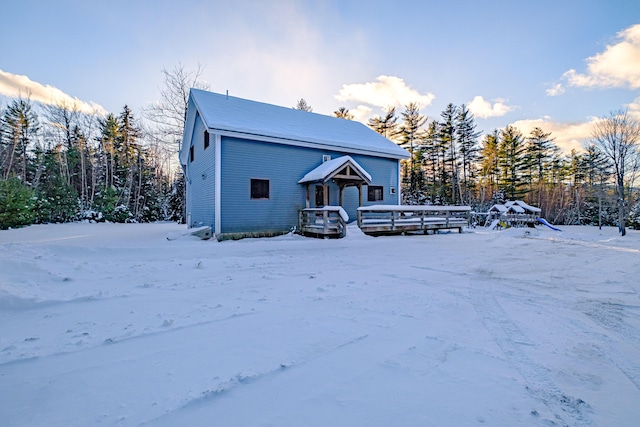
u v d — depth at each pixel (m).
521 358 2.39
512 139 34.97
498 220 18.88
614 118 16.16
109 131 31.72
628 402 1.82
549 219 33.19
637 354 2.49
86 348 2.53
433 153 34.91
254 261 6.80
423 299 4.00
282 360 2.32
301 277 5.27
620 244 10.55
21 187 18.73
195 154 15.29
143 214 30.23
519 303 3.88
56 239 10.95
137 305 3.69
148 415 1.66
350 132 15.92
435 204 32.16
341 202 14.23
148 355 2.41
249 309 3.54
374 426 1.57
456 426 1.57
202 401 1.79
